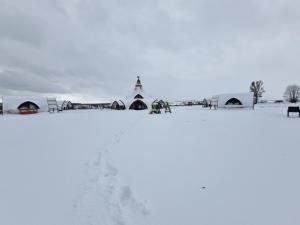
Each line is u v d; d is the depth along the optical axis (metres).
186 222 3.53
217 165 5.97
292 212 3.64
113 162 6.52
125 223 3.58
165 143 8.87
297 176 5.03
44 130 12.91
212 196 4.29
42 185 4.92
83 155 7.29
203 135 10.37
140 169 5.90
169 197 4.33
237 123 14.95
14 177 5.35
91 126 14.78
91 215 3.81
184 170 5.70
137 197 4.37
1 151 7.78
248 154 6.89
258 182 4.80
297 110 20.16
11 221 3.58
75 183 5.05
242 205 3.92
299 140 8.84
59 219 3.67
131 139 9.94
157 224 3.52
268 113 25.83
